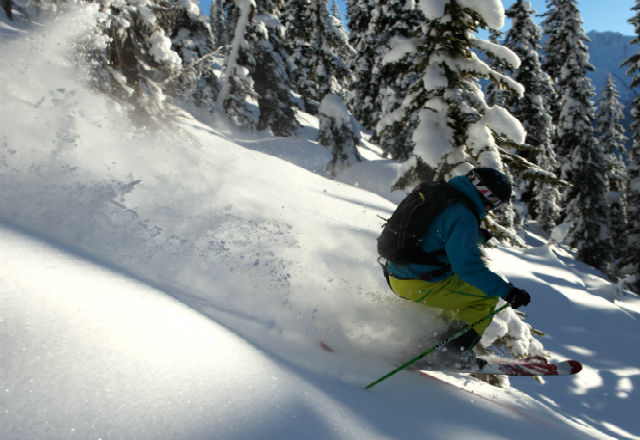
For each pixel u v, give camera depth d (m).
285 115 22.97
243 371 1.70
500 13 6.67
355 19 29.83
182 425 1.29
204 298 2.68
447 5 6.84
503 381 4.84
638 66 20.06
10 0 11.27
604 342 11.48
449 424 2.09
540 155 26.05
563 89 28.30
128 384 1.37
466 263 2.89
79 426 1.16
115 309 1.75
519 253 18.00
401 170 7.46
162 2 9.49
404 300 3.62
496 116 6.57
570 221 27.45
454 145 6.79
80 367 1.36
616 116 35.88
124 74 8.55
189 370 1.56
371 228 7.15
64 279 1.82
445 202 2.98
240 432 1.34
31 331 1.43
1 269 1.69
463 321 3.23
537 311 12.08
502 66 6.82
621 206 30.06
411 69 7.35
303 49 32.31
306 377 1.96
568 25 27.47
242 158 9.68
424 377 2.93
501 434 2.21
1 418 1.10
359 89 29.31
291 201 6.91
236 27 21.42
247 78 21.08
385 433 1.69
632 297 17.95
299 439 1.42
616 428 8.06
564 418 3.25
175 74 9.22
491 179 2.95
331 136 20.80
